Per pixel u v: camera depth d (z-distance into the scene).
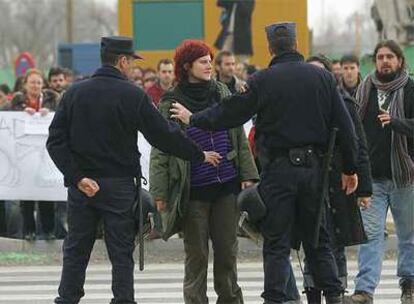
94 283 21.48
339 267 16.72
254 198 14.49
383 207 17.28
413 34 44.06
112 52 14.62
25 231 25.66
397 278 21.67
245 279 21.89
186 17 44.03
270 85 14.38
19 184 25.53
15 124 25.56
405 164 17.12
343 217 15.44
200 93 15.59
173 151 14.61
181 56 15.55
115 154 14.47
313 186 14.41
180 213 15.59
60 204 25.50
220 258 15.82
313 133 14.40
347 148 14.59
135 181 14.63
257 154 14.75
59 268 23.59
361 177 15.54
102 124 14.43
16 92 28.34
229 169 15.67
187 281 15.95
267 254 14.53
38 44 146.12
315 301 15.34
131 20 44.03
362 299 17.00
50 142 14.61
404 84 17.11
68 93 14.62
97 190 14.40
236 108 14.48
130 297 14.45
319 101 14.42
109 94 14.48
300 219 14.67
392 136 17.14
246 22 43.53
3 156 25.59
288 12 43.47
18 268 23.66
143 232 14.74
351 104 15.80
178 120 15.60
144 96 14.54
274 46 14.64
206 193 15.61
